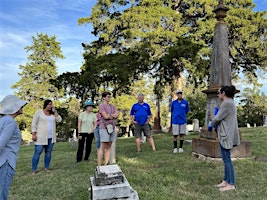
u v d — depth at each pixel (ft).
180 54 42.75
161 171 17.85
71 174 18.51
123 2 58.34
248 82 65.77
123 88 51.08
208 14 55.72
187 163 20.13
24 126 99.50
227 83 22.26
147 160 22.04
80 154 23.94
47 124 20.30
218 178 16.01
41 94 102.58
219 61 22.62
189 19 61.93
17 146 10.07
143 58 47.50
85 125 24.07
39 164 24.20
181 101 25.80
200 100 90.53
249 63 61.00
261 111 107.55
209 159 20.71
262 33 56.49
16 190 15.48
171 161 21.11
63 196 13.79
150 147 30.78
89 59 47.32
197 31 54.49
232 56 58.70
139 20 50.47
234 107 14.03
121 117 98.12
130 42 51.75
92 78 43.78
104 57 45.44
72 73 47.98
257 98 73.51
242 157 21.25
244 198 12.69
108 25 53.83
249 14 55.72
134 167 19.66
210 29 52.85
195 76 47.19
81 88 48.44
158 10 52.03
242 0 57.98
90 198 11.19
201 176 16.51
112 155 21.75
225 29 23.38
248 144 21.57
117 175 10.64
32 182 16.98
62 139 104.53
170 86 56.95
